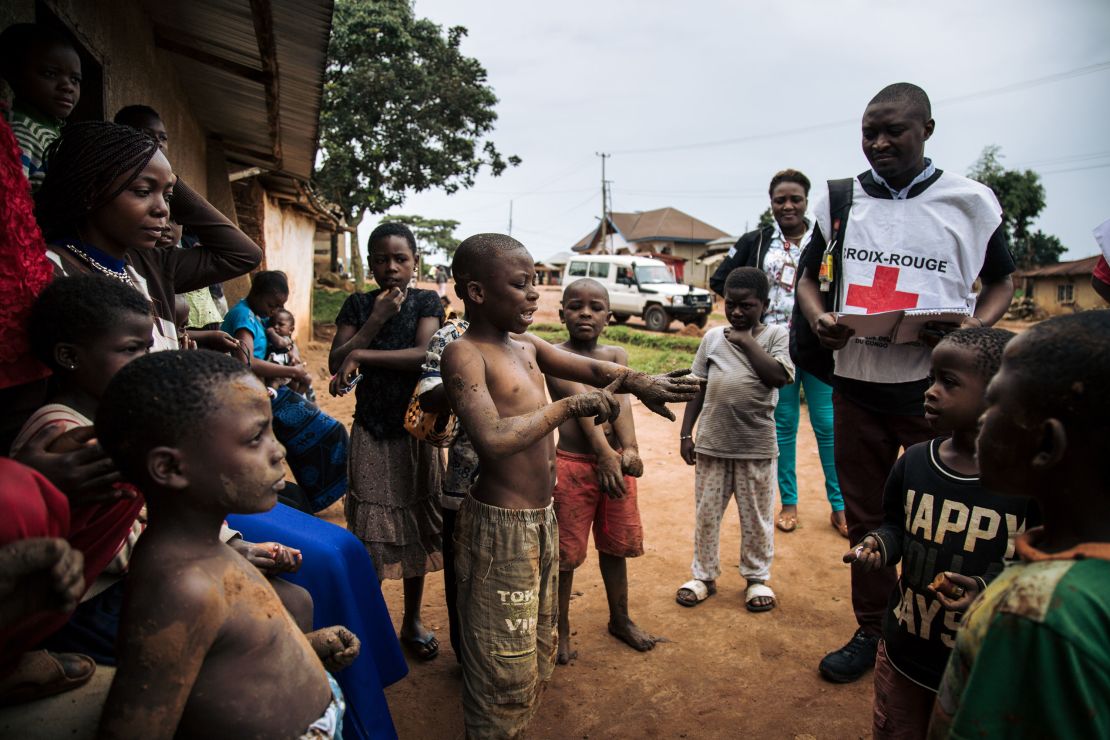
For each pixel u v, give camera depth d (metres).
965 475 2.15
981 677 1.12
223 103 8.13
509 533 2.38
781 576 4.43
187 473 1.37
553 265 61.75
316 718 1.54
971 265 3.15
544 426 2.04
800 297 3.53
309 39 5.64
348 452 3.61
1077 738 1.04
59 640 1.82
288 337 4.86
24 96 2.75
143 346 1.78
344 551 2.48
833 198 3.37
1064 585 1.07
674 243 53.03
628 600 4.11
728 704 3.15
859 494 3.39
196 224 2.93
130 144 2.12
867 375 3.26
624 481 3.34
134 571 1.39
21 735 1.53
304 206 14.55
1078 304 37.97
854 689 3.26
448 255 60.31
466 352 2.25
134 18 5.29
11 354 1.69
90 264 2.14
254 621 1.45
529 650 2.41
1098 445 1.12
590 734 2.93
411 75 25.59
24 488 1.23
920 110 3.07
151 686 1.33
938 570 2.16
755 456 3.93
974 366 2.04
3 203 1.63
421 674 3.33
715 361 4.02
